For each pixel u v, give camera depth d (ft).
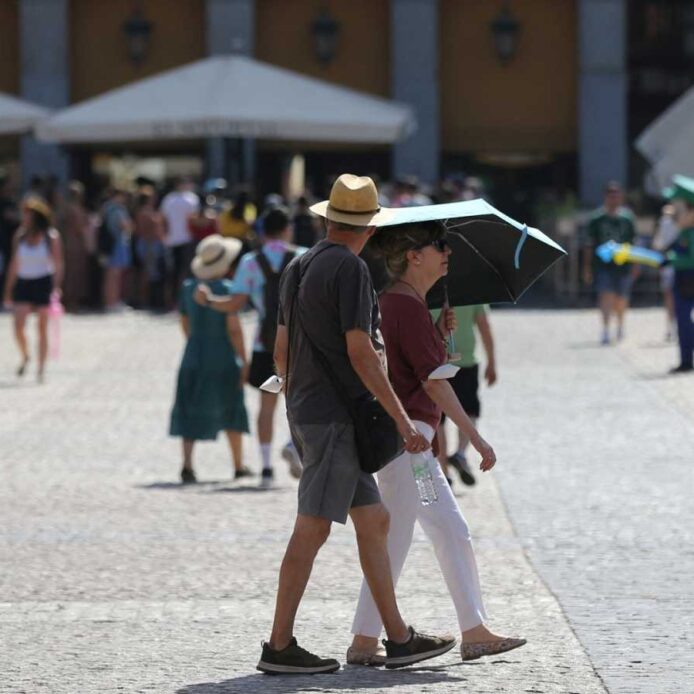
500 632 59.82
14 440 111.45
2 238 228.22
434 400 54.39
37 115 229.04
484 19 272.92
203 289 93.86
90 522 82.53
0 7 273.33
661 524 80.23
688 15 276.62
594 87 270.46
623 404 124.77
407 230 54.80
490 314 209.56
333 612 63.41
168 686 52.60
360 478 53.52
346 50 273.13
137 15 273.33
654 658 55.36
